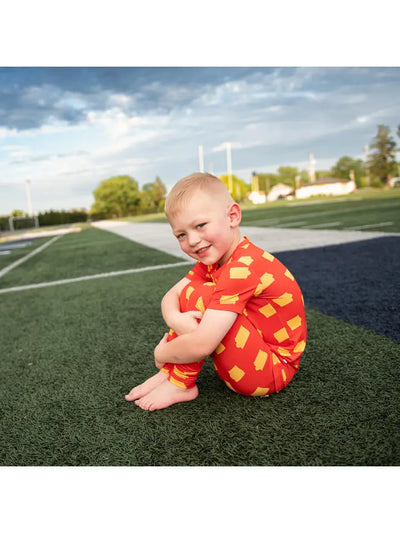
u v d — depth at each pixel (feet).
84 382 5.03
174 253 18.07
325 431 3.52
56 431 3.93
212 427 3.74
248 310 3.88
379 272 9.78
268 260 3.81
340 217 28.99
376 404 3.88
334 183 207.62
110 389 4.76
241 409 4.00
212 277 3.96
